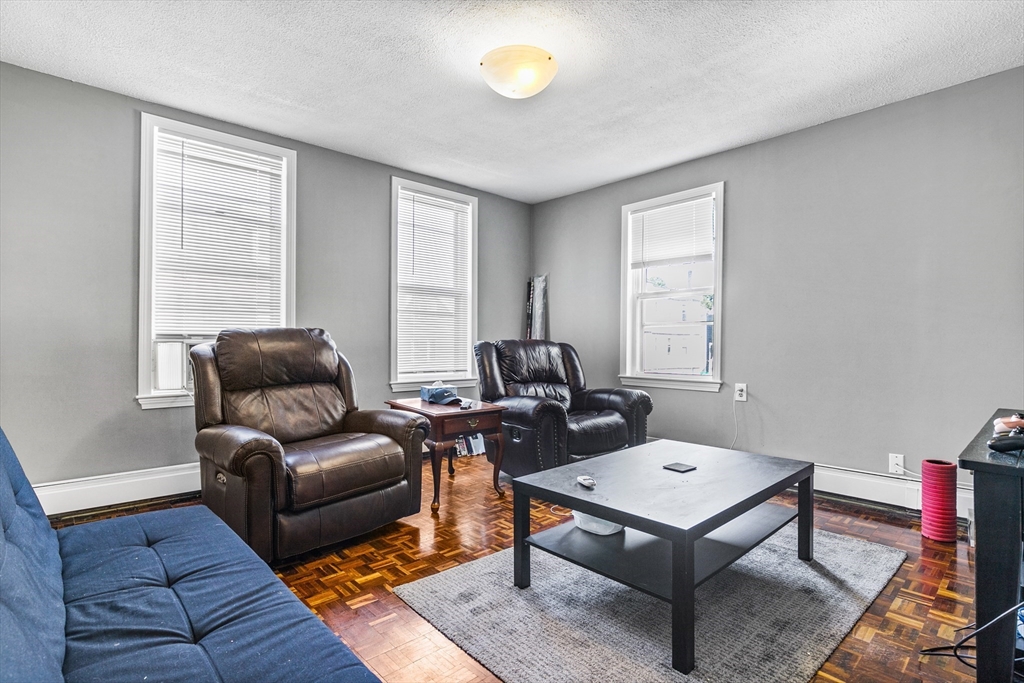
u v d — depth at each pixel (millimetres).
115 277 2857
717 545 1824
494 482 3156
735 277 3594
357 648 1576
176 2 2082
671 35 2287
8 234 2570
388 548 2334
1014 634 1273
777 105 2959
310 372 2836
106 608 1073
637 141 3502
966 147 2680
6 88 2566
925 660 1512
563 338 4840
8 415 2572
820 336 3195
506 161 3924
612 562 1745
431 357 4363
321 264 3648
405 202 4172
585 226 4672
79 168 2754
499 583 1992
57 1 2072
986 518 1304
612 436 3447
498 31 2273
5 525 1049
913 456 2846
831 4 2061
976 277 2648
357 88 2801
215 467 2254
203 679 837
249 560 1337
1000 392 2584
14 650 679
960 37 2275
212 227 3213
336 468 2234
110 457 2838
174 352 3072
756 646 1574
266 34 2307
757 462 2227
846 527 2602
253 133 3344
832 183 3146
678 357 4086
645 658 1521
